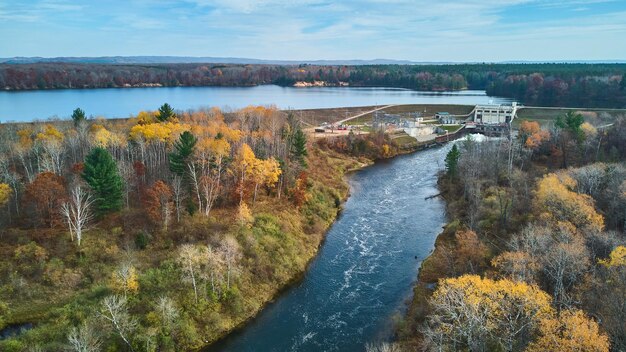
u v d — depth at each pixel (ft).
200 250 301.02
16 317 238.07
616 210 320.09
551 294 228.63
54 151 390.01
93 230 310.24
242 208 347.97
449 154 540.52
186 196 352.08
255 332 260.21
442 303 213.25
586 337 165.27
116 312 226.79
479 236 335.06
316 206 431.84
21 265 268.21
